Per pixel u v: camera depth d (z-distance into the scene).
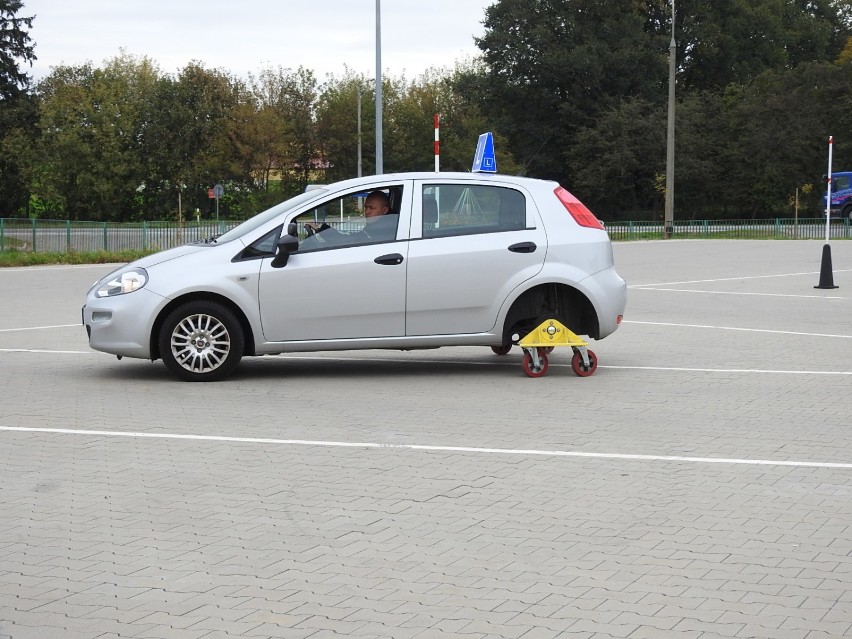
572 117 68.69
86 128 63.25
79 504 6.26
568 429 8.23
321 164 67.06
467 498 6.37
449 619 4.53
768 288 20.91
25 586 4.95
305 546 5.50
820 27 78.88
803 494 6.45
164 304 10.11
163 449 7.61
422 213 10.45
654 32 72.81
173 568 5.18
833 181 53.41
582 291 10.53
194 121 63.50
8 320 15.66
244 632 4.40
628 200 69.81
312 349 10.31
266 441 7.83
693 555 5.35
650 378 10.59
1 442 7.80
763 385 10.17
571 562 5.25
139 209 65.06
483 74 70.56
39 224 33.59
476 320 10.46
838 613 4.59
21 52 67.12
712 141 65.56
